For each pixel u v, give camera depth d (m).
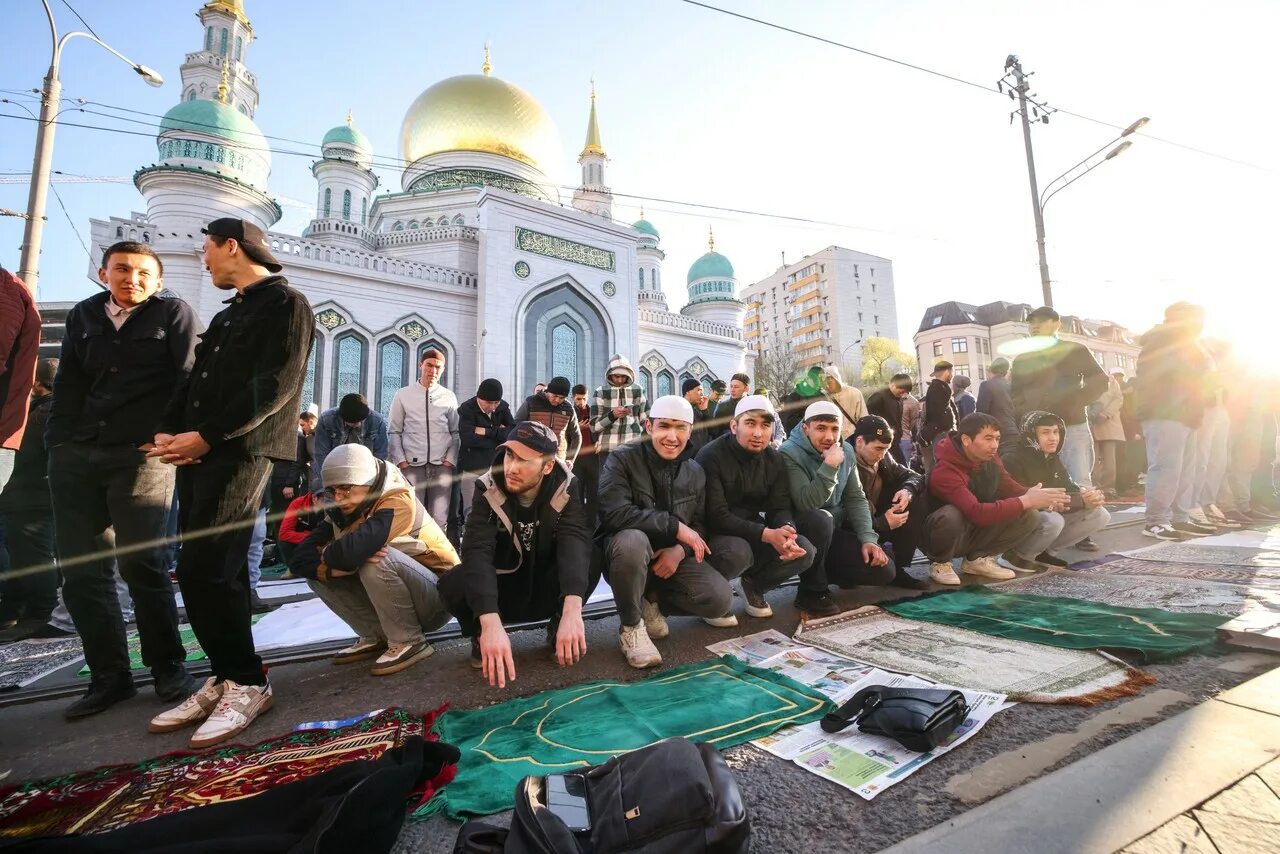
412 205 25.56
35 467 3.81
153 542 2.35
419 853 1.33
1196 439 5.38
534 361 21.16
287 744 1.90
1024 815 1.34
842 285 65.06
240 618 2.16
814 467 3.26
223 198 20.39
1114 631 2.59
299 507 3.10
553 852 1.09
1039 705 1.95
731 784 1.25
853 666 2.36
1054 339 5.22
